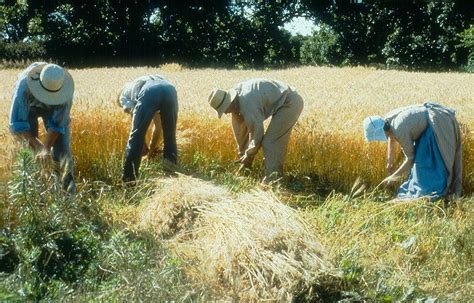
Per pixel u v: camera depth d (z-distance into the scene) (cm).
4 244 612
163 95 916
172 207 734
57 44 5603
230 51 5997
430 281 644
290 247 616
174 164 945
